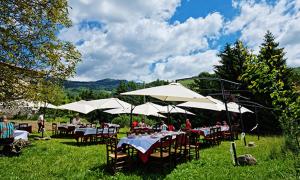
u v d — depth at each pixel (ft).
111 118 138.10
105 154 43.91
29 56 42.01
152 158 35.88
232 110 72.28
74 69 49.03
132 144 33.73
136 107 71.92
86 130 59.26
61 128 75.10
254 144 55.31
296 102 18.13
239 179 29.07
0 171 32.32
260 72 18.98
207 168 34.65
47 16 43.50
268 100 96.43
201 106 67.36
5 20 38.42
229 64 111.96
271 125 99.09
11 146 42.06
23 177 30.19
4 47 38.78
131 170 33.63
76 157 41.27
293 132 18.93
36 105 49.67
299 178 21.25
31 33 42.09
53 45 44.50
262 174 30.19
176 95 41.22
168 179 29.68
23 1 40.29
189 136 40.78
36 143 55.21
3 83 41.52
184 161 38.91
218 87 119.34
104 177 30.53
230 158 41.16
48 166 35.50
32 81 45.70
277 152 39.63
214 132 57.98
